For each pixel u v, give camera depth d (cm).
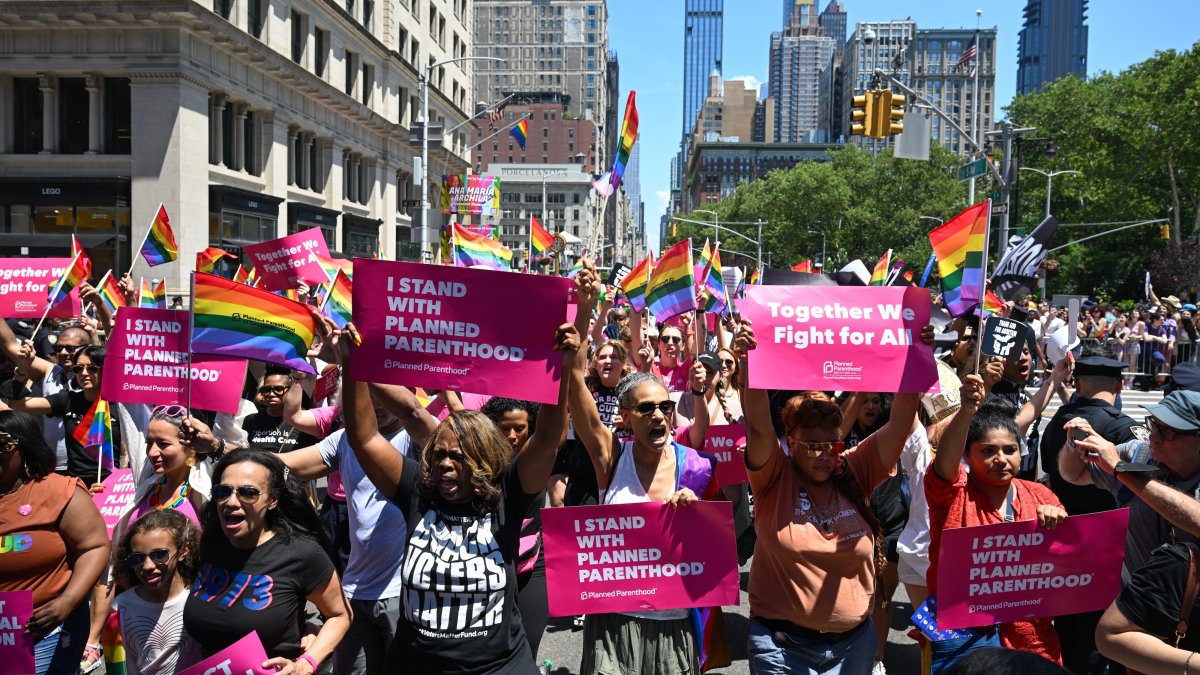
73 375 710
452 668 340
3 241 3044
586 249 796
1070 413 579
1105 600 416
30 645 387
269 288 900
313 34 4072
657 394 443
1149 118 5488
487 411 504
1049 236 974
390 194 5216
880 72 1886
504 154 14662
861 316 415
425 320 369
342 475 460
